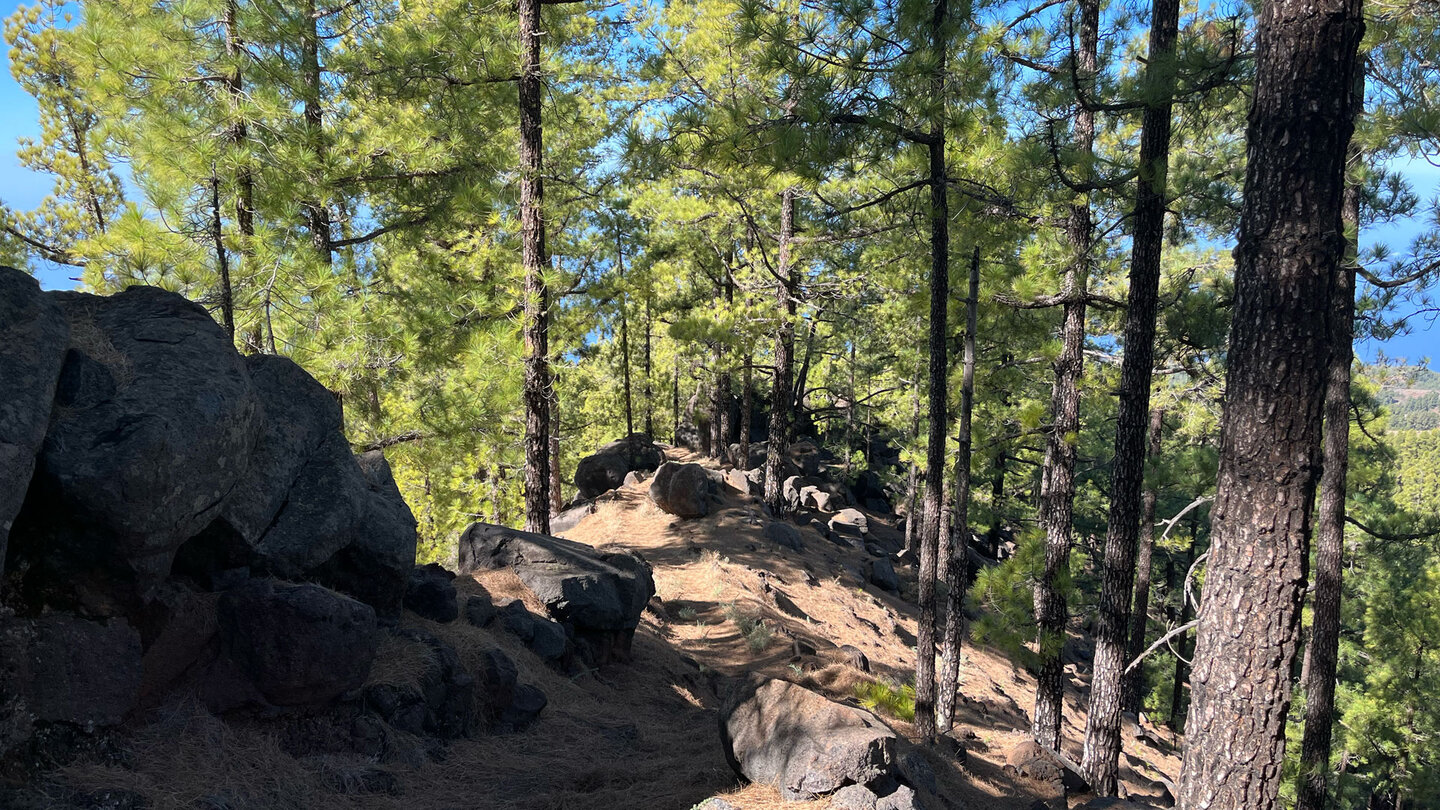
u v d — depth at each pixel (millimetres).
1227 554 5582
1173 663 28625
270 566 7066
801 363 40031
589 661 11383
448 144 13570
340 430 8492
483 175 13961
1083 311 13617
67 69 20453
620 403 41656
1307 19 5277
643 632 14062
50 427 5480
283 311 11773
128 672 5848
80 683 5590
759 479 29156
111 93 10977
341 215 14375
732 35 15805
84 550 5602
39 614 5508
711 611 16656
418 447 14086
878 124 9609
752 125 10234
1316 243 5285
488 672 8750
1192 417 21500
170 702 6328
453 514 21922
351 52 13031
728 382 33812
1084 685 24234
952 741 11227
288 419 7863
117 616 5875
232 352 7000
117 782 5484
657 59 17031
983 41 9820
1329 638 12055
